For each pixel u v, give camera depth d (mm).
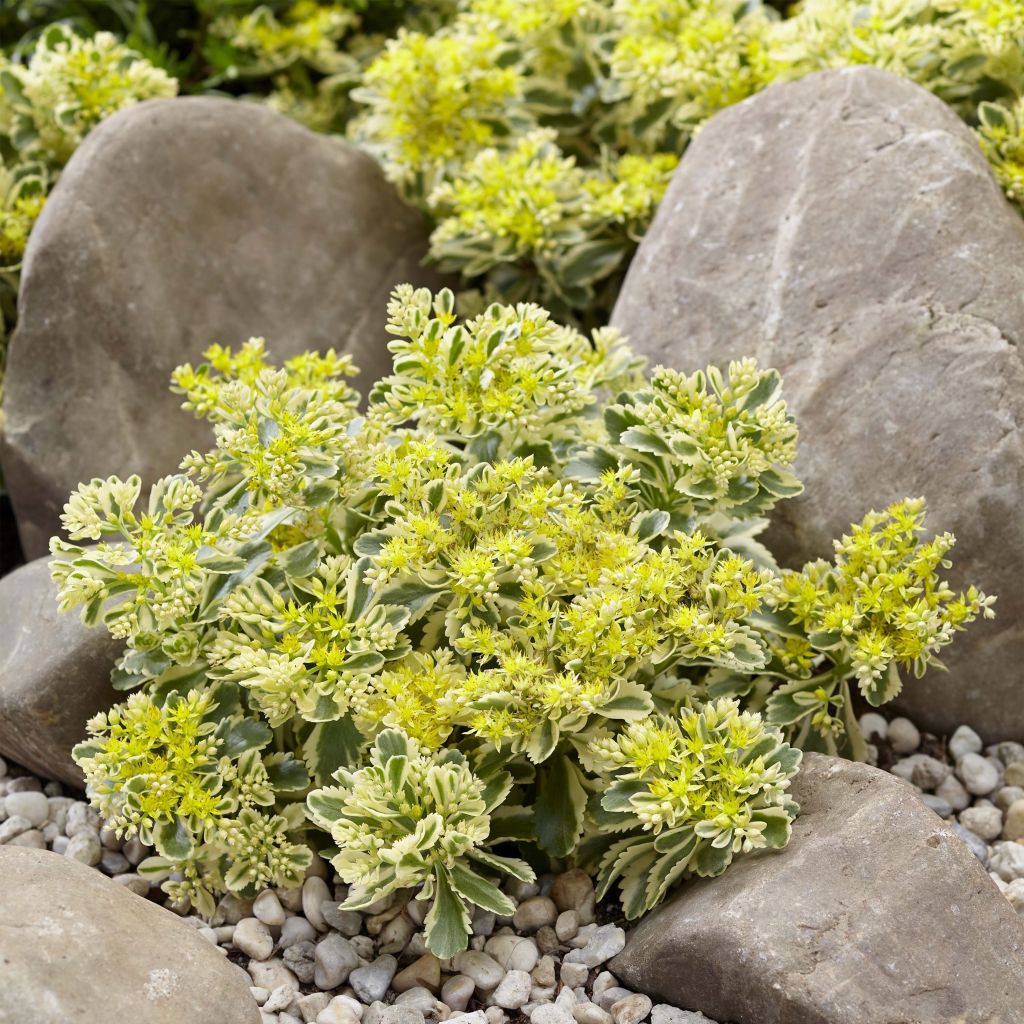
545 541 2027
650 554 2008
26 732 2309
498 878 2176
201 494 2111
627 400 2250
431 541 2002
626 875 2049
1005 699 2416
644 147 3354
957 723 2465
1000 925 1806
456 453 2197
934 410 2367
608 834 2133
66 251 2781
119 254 2824
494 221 2980
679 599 2076
